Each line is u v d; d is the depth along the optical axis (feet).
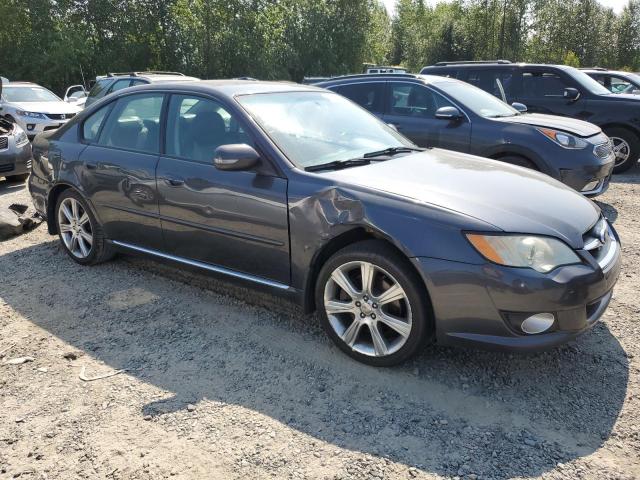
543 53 175.63
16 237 18.83
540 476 7.54
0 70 92.22
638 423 8.64
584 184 20.16
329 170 11.16
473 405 9.17
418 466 7.77
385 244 9.86
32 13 93.45
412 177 10.82
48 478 7.65
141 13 102.73
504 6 159.33
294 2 120.78
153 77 39.78
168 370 10.36
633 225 19.86
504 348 9.07
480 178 11.07
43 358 10.87
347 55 126.31
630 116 28.63
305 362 10.55
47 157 15.85
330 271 10.41
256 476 7.62
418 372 10.13
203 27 104.58
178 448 8.22
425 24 179.63
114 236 14.57
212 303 13.19
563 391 9.53
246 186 11.30
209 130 12.40
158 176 12.88
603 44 178.81
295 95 13.61
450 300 9.17
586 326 9.39
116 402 9.37
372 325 10.12
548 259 9.00
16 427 8.77
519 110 24.68
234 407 9.20
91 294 13.82
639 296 13.38
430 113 23.11
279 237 10.98
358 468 7.74
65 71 91.86
